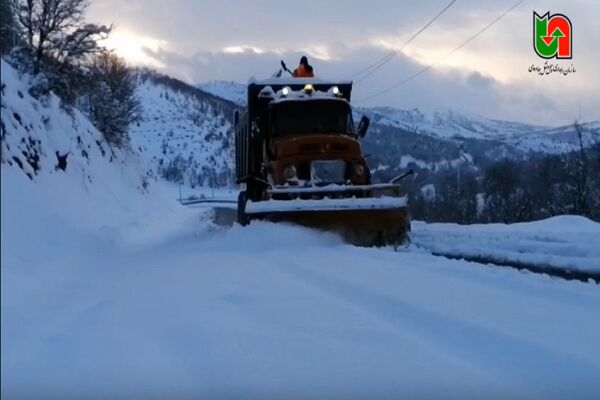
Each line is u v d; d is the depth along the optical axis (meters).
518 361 4.07
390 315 5.13
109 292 5.94
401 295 5.84
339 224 10.52
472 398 3.42
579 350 4.29
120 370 3.72
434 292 6.03
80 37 14.54
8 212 7.43
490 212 42.69
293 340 4.33
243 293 5.84
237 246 9.79
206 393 3.42
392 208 10.45
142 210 21.53
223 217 21.78
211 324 4.67
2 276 5.51
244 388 3.50
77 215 10.70
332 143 11.84
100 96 22.36
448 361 4.00
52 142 12.54
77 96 16.39
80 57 14.66
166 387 3.48
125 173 23.25
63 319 4.72
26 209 8.09
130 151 26.50
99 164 19.02
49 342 4.16
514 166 47.31
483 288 6.29
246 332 4.48
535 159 49.94
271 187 11.63
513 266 8.67
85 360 3.87
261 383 3.57
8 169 8.77
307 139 11.83
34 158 10.64
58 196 10.65
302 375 3.70
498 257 9.38
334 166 11.79
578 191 38.94
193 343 4.23
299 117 12.86
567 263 8.54
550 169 44.75
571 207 39.22
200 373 3.71
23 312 4.71
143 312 5.05
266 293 5.86
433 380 3.68
